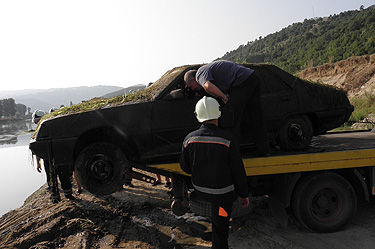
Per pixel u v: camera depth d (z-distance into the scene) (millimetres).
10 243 3270
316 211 3555
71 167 3586
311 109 3975
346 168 3680
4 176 10438
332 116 4094
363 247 3102
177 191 3473
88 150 3498
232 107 3275
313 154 3508
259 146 3506
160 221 4000
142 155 3580
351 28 92188
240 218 4016
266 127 3809
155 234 3584
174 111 3572
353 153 3584
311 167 3512
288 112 3873
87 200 4680
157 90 3715
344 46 65938
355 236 3385
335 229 3504
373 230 3514
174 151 3600
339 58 58188
